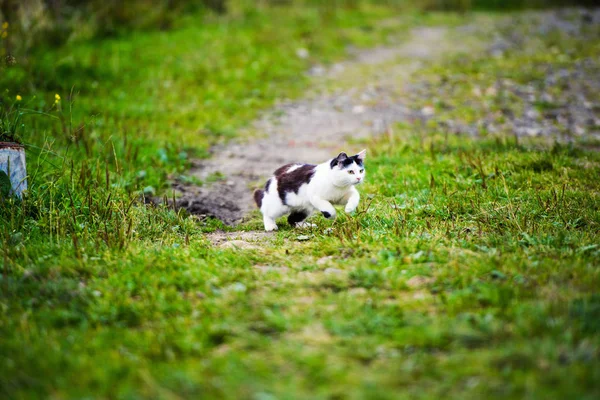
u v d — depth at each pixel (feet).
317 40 56.65
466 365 11.84
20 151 21.91
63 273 16.96
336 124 38.55
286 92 44.42
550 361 11.72
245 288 15.80
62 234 20.01
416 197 24.45
